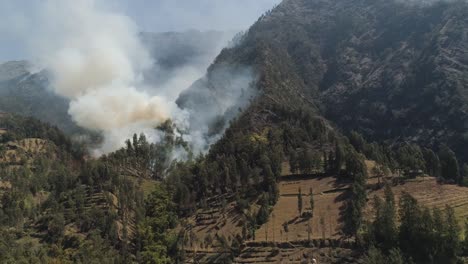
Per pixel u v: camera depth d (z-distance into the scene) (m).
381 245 162.00
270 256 177.00
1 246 192.50
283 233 189.12
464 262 149.38
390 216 165.62
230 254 182.75
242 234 190.75
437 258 151.88
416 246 156.12
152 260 185.25
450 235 151.50
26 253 194.62
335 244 173.62
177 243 199.75
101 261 182.25
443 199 196.50
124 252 197.75
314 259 153.38
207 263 183.12
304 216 199.75
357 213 178.38
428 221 156.88
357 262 160.75
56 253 196.75
